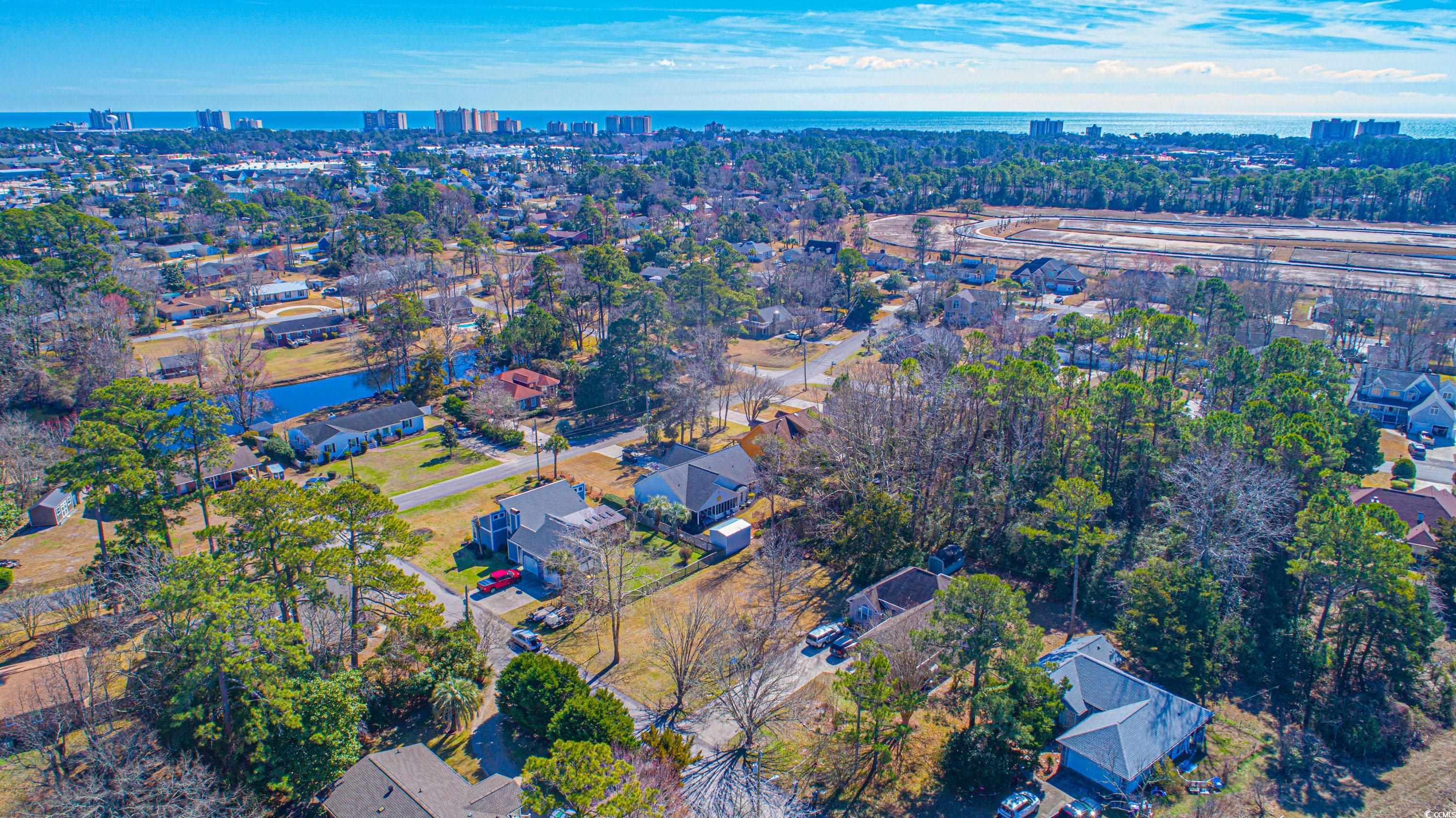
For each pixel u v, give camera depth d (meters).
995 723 38.12
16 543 60.28
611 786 31.50
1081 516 48.69
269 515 41.84
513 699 40.81
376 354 109.38
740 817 36.03
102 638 44.28
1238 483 49.62
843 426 66.44
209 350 109.31
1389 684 45.84
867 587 55.75
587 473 74.88
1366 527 44.28
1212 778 39.31
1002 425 64.62
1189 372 88.31
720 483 67.00
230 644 37.19
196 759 35.44
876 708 37.59
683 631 48.28
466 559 59.03
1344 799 38.50
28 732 35.84
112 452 49.66
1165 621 45.38
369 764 36.22
